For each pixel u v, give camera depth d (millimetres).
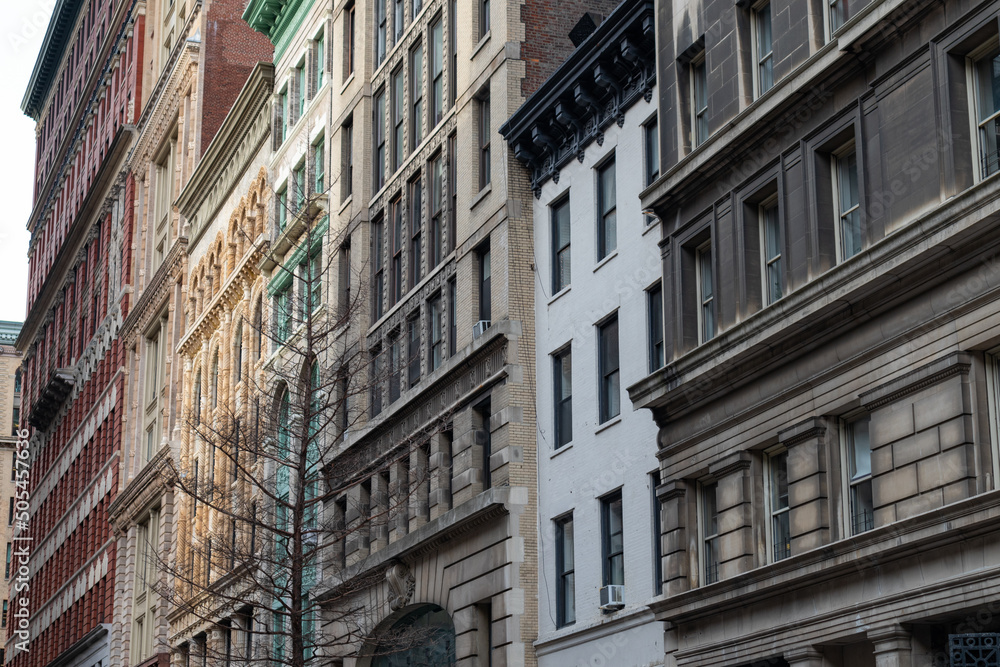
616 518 34312
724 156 29297
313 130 56406
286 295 58656
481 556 38844
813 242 26547
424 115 46469
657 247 33344
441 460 42469
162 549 72438
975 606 21797
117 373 89688
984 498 21531
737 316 28578
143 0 98062
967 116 23516
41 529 113438
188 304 74688
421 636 41062
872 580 24219
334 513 49875
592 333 36000
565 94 37062
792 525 26562
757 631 27031
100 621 86062
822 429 26078
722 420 28984
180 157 81250
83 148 114938
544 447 37875
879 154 25031
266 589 38969
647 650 31766
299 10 59781
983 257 22453
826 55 26344
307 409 39969
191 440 70250
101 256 100375
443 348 43031
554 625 36219
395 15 50312
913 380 23703
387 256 48438
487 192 40969
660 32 32625
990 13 22719
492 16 41875
